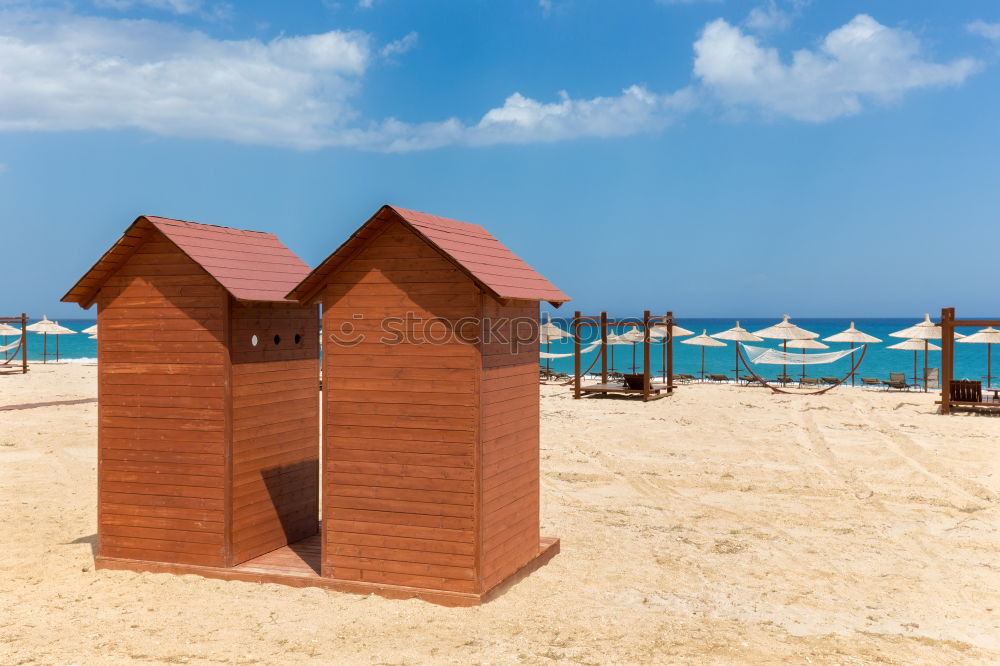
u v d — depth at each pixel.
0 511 10.06
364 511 6.77
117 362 7.58
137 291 7.52
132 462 7.55
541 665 5.36
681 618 6.45
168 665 5.27
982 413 19.50
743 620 6.44
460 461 6.49
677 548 8.57
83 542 8.69
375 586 6.70
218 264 7.31
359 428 6.77
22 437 15.63
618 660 5.49
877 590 7.28
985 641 6.04
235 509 7.30
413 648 5.61
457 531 6.51
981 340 23.55
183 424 7.36
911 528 9.43
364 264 6.77
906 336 26.64
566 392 25.67
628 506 10.57
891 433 16.11
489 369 6.63
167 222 7.39
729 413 19.53
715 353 68.19
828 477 12.18
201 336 7.30
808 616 6.58
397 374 6.66
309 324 8.31
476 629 6.00
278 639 5.75
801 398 23.34
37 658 5.39
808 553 8.46
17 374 32.88
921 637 6.07
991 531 9.30
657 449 14.55
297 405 8.13
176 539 7.41
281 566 7.23
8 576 7.45
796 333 28.70
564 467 12.98
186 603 6.55
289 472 8.03
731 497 11.11
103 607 6.50
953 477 12.17
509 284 6.83
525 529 7.46
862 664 5.52
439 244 6.49
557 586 7.22
